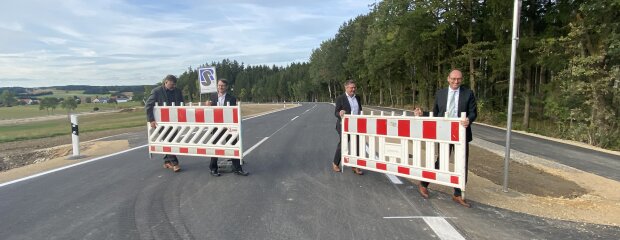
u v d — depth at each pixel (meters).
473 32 27.72
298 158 8.88
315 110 39.94
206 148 7.14
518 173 7.48
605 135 15.30
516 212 4.85
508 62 24.83
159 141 7.63
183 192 5.90
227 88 7.37
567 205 5.23
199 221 4.55
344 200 5.38
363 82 70.19
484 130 17.91
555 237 4.00
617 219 4.63
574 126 17.14
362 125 6.68
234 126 6.95
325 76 89.56
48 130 24.45
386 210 4.91
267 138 13.18
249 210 4.96
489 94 30.66
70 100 86.50
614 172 8.14
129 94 159.38
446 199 5.43
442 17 27.91
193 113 7.26
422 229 4.22
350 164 6.99
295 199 5.45
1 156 12.52
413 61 36.50
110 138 14.80
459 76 5.25
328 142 11.79
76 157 9.44
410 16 28.66
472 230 4.19
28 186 6.39
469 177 6.94
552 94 20.58
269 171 7.45
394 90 58.06
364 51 53.34
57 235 4.16
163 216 4.75
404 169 5.93
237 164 7.12
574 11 19.48
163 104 7.60
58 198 5.62
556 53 19.12
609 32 16.12
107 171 7.58
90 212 4.94
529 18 24.81
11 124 39.97
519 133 16.56
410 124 5.79
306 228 4.28
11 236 4.15
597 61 16.19
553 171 7.82
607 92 15.96
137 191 5.98
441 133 5.32
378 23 34.44
